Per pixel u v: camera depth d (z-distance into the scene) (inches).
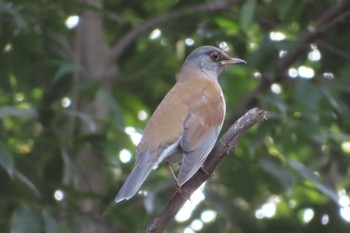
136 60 630.5
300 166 545.3
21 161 512.7
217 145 380.2
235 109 611.8
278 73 603.8
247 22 531.2
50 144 534.9
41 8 580.4
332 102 572.1
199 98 439.5
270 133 572.1
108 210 520.4
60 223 496.4
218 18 617.3
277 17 645.3
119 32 690.8
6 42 561.6
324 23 614.2
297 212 647.1
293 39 621.0
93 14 631.2
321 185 535.2
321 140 564.1
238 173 567.8
